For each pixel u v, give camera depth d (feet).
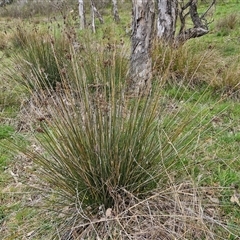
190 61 14.28
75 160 6.54
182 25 18.54
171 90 13.10
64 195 7.10
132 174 6.87
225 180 8.29
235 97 13.09
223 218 7.26
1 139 11.23
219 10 34.68
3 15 38.29
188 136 7.80
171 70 13.60
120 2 46.73
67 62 12.87
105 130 6.60
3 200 8.46
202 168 8.36
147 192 6.81
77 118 6.69
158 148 7.14
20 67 14.06
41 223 7.20
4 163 9.87
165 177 7.15
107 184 6.59
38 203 7.70
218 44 21.20
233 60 16.22
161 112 7.89
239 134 10.44
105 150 6.65
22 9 37.37
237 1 37.45
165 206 6.81
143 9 12.27
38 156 7.16
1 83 14.34
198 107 11.84
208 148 9.40
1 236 7.34
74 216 6.88
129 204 6.51
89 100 6.86
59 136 6.68
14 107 13.44
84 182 6.74
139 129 6.86
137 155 6.89
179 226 6.17
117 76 10.47
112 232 6.36
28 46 14.98
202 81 14.20
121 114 6.86
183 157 7.55
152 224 6.03
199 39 22.86
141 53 12.47
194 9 18.34
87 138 6.55
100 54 9.73
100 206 6.64
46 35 15.29
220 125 10.93
